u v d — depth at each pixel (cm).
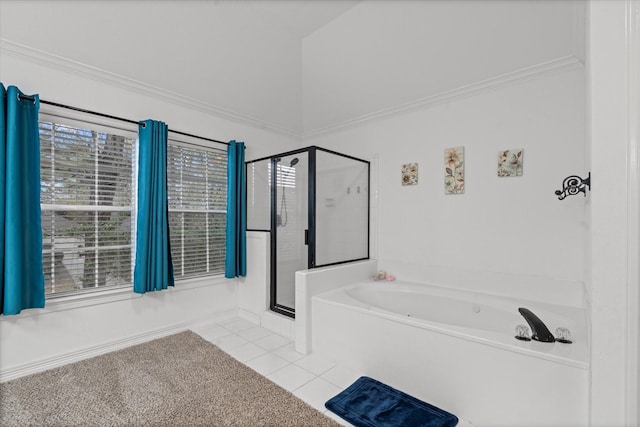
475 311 254
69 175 240
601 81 101
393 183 337
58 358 231
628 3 97
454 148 289
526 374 156
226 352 258
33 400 187
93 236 254
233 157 337
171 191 302
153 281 271
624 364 100
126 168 274
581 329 186
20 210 203
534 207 246
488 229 270
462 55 260
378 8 260
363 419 171
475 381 172
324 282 276
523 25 225
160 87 285
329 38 306
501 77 256
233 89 328
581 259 225
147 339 281
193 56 282
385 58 293
